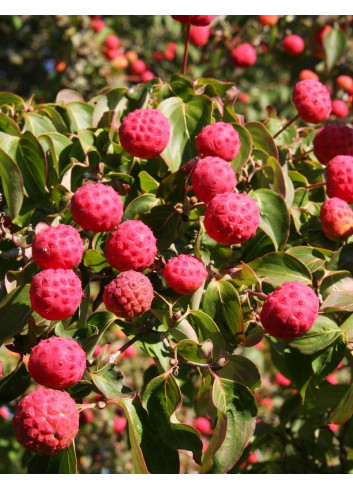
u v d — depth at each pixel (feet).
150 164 2.10
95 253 1.93
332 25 3.80
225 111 2.17
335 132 2.14
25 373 1.89
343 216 2.02
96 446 4.09
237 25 4.16
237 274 1.94
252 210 1.83
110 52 4.92
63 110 2.31
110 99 2.19
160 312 1.86
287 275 1.96
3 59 6.43
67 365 1.71
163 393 1.84
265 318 1.80
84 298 1.92
